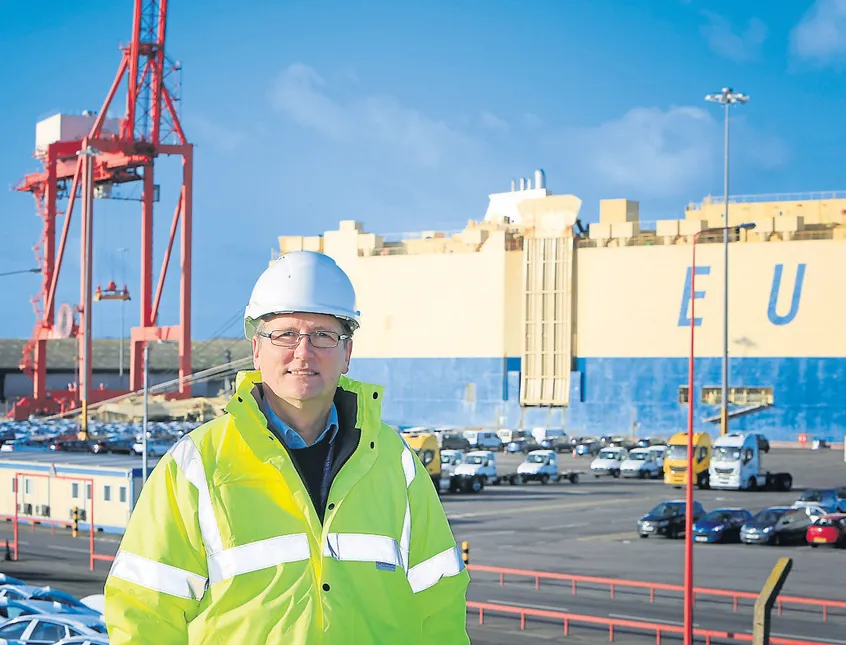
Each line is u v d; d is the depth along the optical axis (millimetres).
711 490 72438
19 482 52656
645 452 85188
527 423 124062
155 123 121688
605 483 80125
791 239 117125
